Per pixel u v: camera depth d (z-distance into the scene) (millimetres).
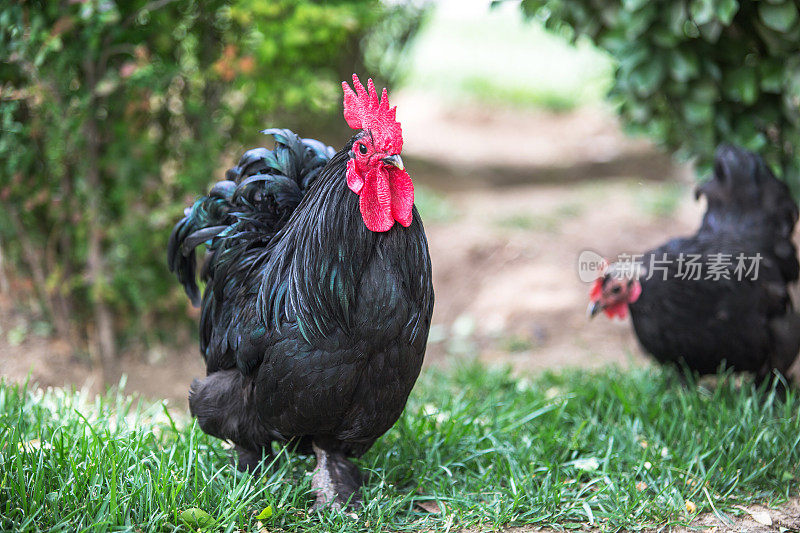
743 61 4984
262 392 3129
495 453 3887
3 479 3082
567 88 16328
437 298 7387
